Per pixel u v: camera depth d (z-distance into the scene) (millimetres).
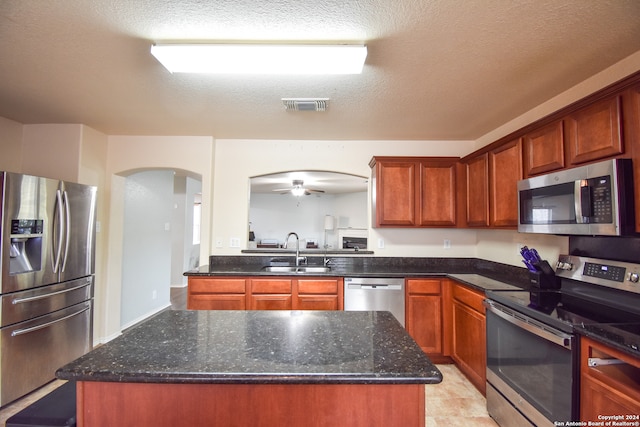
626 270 1632
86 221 2773
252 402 944
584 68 1855
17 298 2184
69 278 2592
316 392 944
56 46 1641
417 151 3400
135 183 3906
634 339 1194
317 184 6855
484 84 2059
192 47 1574
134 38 1572
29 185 2260
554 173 1807
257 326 1360
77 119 2791
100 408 944
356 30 1506
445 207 3053
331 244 9492
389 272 2938
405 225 3059
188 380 892
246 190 3402
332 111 2543
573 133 1745
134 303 3908
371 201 3395
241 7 1350
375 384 929
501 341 1926
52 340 2447
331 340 1188
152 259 4301
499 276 2688
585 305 1711
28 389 2258
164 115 2664
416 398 951
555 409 1453
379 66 1834
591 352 1306
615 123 1480
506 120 2746
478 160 2797
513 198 2291
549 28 1478
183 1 1312
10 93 2238
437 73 1914
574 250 2061
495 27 1473
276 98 2293
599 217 1502
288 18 1423
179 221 6320
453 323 2752
